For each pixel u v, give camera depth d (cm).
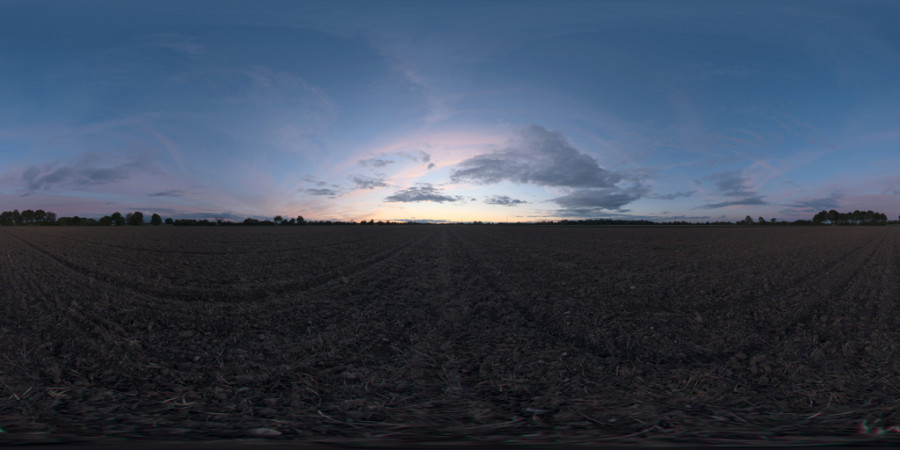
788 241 3138
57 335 485
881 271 1226
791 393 311
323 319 589
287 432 235
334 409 281
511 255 1736
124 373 360
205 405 288
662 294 790
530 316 613
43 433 230
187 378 350
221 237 3328
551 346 458
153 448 205
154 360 399
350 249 2058
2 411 270
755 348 450
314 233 4481
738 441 215
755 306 687
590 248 2183
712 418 258
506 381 347
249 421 256
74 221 9988
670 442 214
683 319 590
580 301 718
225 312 623
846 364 386
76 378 345
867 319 593
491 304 696
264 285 873
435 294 807
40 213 10125
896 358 402
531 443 214
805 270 1224
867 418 254
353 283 942
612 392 319
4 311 616
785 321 583
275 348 444
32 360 390
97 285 860
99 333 489
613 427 243
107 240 2753
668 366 389
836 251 2069
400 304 704
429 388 330
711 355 426
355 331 521
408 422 255
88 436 226
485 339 489
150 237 3231
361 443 214
